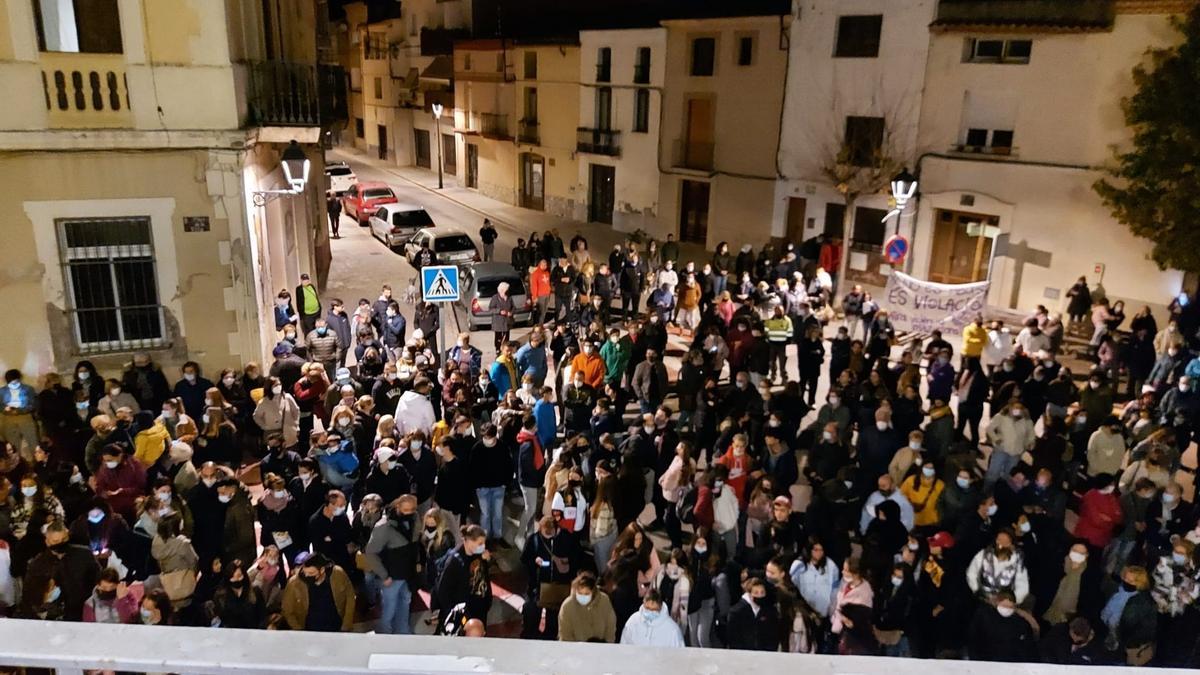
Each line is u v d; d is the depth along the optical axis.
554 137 36.50
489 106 40.75
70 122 11.91
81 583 7.71
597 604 7.42
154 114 12.24
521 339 19.05
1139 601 7.80
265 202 15.09
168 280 12.86
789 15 26.11
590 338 14.27
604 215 35.22
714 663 1.28
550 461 11.41
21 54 11.49
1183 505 10.02
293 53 19.19
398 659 1.28
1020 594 7.91
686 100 30.38
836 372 14.62
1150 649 8.14
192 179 12.63
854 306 17.44
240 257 13.10
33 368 12.52
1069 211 21.14
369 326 15.11
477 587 7.91
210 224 12.84
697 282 19.98
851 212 23.09
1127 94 19.72
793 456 10.38
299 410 12.28
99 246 12.52
